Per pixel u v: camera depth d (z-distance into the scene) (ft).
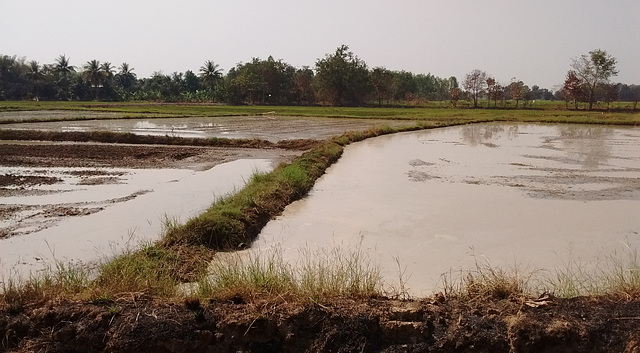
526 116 157.69
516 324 16.39
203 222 28.09
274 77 303.89
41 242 28.12
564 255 26.12
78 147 73.61
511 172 53.01
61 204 37.32
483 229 31.07
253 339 16.71
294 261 24.97
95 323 16.62
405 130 109.40
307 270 20.74
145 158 64.03
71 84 313.94
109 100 313.94
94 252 26.50
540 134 102.22
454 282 22.15
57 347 16.15
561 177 49.93
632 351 15.61
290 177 42.01
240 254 26.48
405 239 29.09
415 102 312.50
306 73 349.20
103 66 311.27
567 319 16.83
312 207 37.01
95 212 35.06
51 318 16.93
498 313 17.26
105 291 18.45
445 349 16.14
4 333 16.51
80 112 157.89
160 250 24.94
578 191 42.88
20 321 16.81
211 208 32.04
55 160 60.34
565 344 16.01
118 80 388.37
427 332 16.53
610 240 28.66
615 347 16.03
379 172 53.06
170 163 59.98
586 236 29.48
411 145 80.02
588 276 22.80
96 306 17.53
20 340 16.43
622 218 33.63
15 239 28.66
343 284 19.02
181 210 35.76
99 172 52.26
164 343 16.14
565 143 83.51
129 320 16.65
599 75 230.27
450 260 25.45
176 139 82.12
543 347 15.96
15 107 177.78
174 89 336.70
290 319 16.98
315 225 32.19
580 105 259.39
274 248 27.45
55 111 162.81
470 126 126.62
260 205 33.86
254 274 19.36
